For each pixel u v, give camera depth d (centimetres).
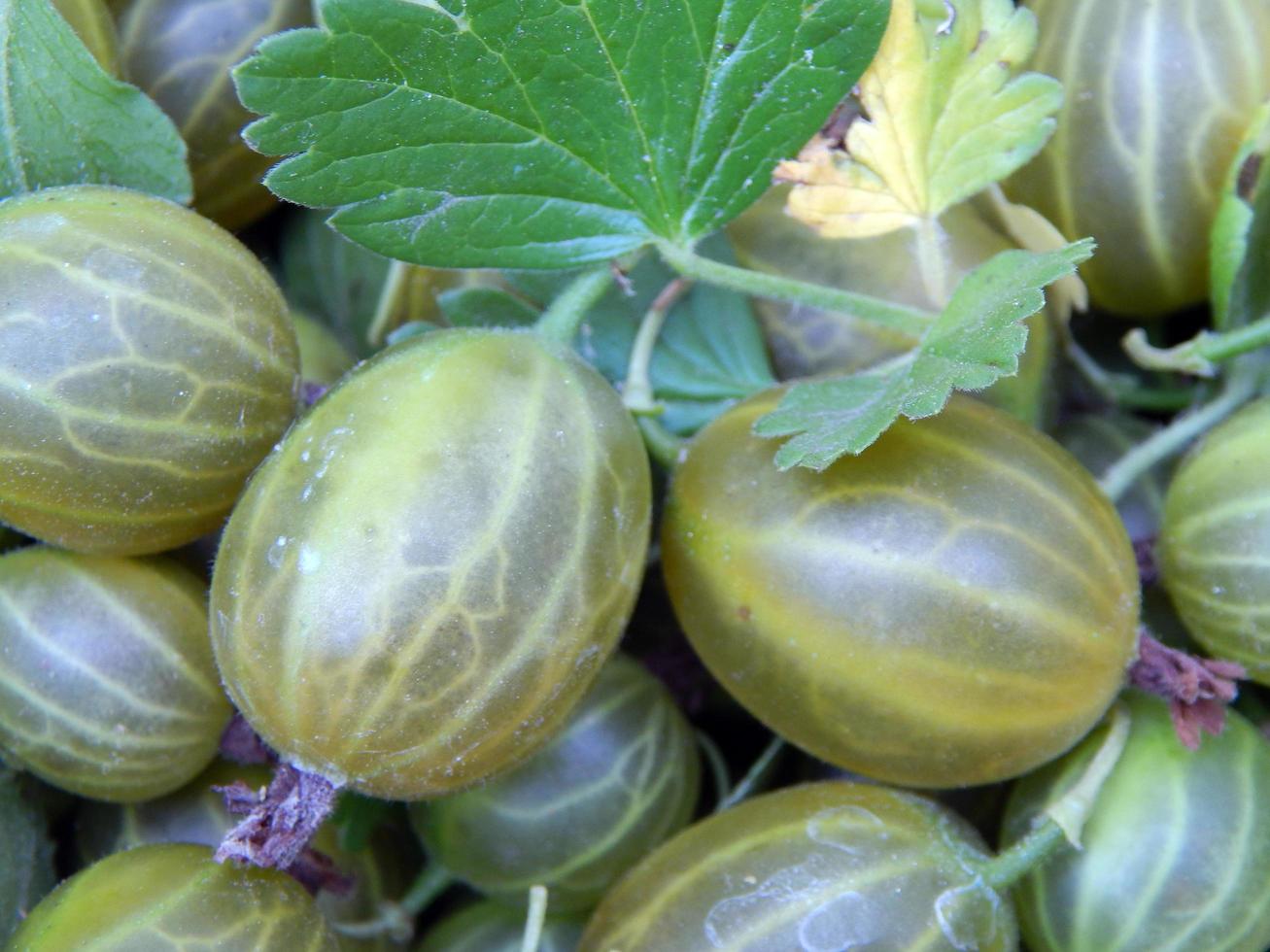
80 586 8
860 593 8
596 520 8
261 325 8
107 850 9
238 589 8
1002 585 8
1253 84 9
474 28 8
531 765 9
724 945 8
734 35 8
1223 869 9
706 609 8
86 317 8
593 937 9
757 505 8
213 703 9
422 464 7
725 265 9
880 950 8
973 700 8
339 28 8
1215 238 9
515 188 8
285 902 8
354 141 8
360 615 7
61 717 8
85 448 8
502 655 7
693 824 9
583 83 8
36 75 9
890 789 9
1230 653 9
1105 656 8
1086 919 9
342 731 7
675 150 9
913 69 9
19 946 8
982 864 8
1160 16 9
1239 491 9
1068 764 9
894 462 8
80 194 8
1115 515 9
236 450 8
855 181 9
